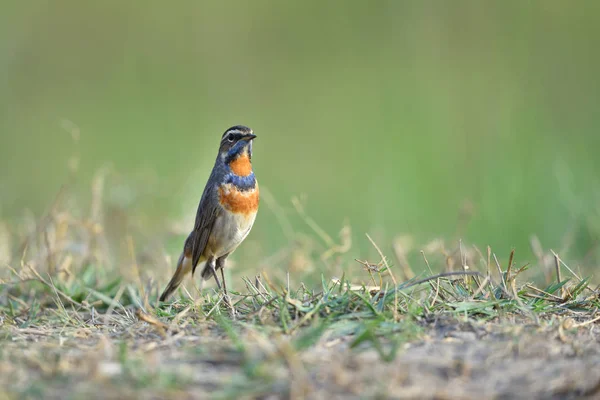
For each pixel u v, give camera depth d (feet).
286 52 92.68
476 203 49.65
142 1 96.89
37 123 80.64
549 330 23.70
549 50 65.87
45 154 73.46
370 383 19.56
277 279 38.06
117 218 46.29
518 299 25.99
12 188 64.49
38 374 20.43
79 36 94.53
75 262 37.78
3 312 31.27
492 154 52.60
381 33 92.58
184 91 86.94
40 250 36.86
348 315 24.73
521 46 66.39
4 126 80.02
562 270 36.37
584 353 21.67
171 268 37.91
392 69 83.25
